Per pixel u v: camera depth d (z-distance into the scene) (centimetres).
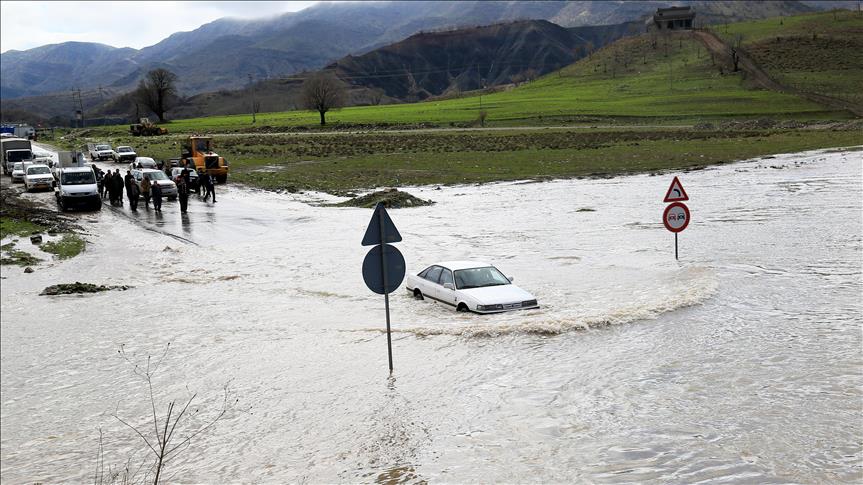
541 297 1608
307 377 1162
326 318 1584
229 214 3659
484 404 963
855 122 8012
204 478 823
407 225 3022
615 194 3772
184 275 2233
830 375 971
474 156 6394
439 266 1698
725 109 10806
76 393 1184
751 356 1074
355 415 966
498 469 766
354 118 13762
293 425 958
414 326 1410
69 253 2692
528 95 16250
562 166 5438
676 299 1437
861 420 821
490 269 1652
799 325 1224
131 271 2347
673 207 1922
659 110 11356
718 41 17612
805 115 9800
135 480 840
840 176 3888
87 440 981
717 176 4372
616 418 878
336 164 6169
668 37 19825
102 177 4791
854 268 1670
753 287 1534
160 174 4378
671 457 762
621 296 1540
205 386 1169
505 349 1205
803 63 13462
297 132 11438
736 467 729
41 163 5659
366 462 816
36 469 891
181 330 1560
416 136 9200
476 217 3173
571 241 2405
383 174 5366
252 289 1970
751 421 838
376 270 1137
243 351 1357
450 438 861
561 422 880
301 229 3097
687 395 934
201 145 5228
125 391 1180
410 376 1111
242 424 983
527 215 3156
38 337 1567
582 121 10981
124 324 1652
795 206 2855
